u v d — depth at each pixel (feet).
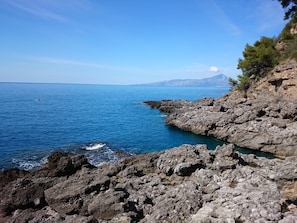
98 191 61.41
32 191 60.90
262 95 198.39
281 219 43.86
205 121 171.73
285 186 54.65
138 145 147.23
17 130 170.81
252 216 45.39
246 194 54.13
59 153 86.07
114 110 314.14
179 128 193.26
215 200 54.13
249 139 139.85
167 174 75.92
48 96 547.08
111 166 80.48
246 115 155.22
